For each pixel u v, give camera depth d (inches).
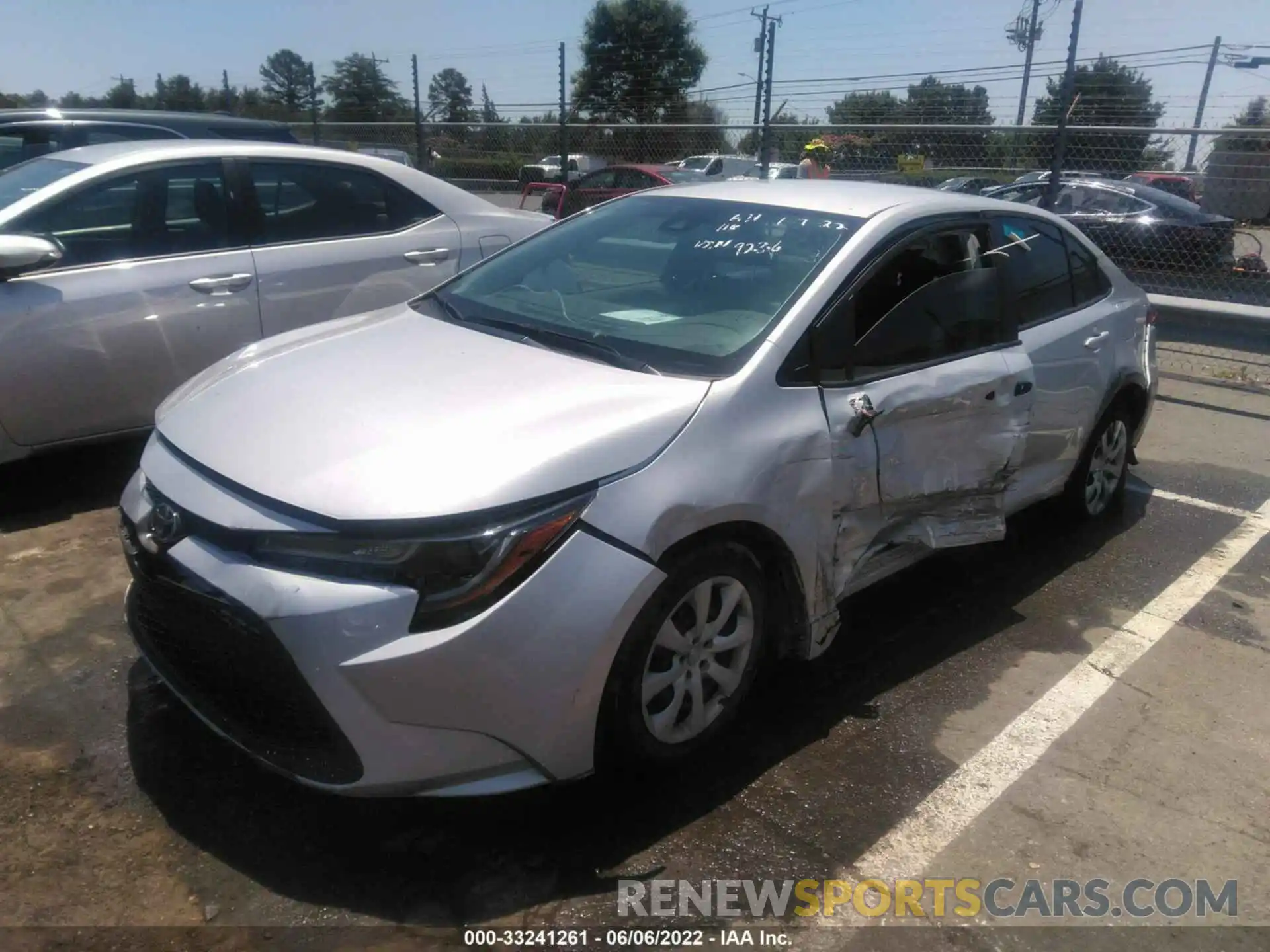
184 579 98.7
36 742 117.1
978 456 142.1
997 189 487.8
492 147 600.7
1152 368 196.7
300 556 93.7
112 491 192.2
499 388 112.0
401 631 91.2
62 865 99.0
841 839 107.7
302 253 201.0
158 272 183.5
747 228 141.6
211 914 94.2
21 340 168.6
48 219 176.2
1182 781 120.0
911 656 146.3
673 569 104.0
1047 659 147.3
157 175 187.6
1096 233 445.1
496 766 97.3
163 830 104.1
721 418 110.3
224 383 121.6
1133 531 197.2
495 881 99.3
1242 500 217.9
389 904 96.1
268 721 98.1
